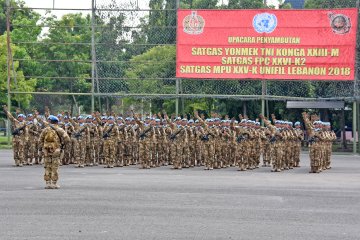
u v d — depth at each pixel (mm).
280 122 36500
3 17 74188
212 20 45969
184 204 20703
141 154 36344
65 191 23703
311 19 45312
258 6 54312
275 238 15391
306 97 49688
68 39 65312
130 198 21906
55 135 24562
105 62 46281
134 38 47219
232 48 45906
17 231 15797
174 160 36312
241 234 15805
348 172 34594
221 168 37375
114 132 36656
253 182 28219
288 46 45500
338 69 45250
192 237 15336
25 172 31688
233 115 62000
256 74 45781
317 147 34188
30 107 71875
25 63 63875
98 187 25188
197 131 38250
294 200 22125
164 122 38719
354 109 46625
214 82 50188
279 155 35094
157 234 15625
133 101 63781
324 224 17422
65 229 16125
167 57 48844
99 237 15188
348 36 45062
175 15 47375
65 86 70625
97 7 46562
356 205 21094
